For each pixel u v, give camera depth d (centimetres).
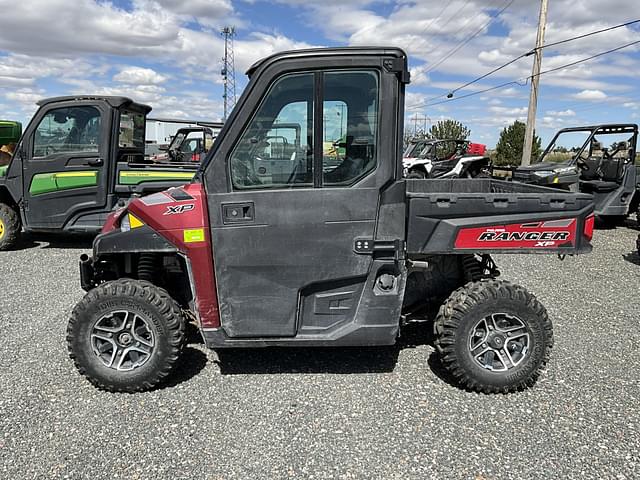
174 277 388
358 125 307
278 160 310
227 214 311
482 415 310
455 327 324
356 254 315
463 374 329
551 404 323
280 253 314
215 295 320
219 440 285
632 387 346
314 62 301
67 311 500
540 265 718
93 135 754
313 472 259
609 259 757
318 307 326
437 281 381
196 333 430
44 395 333
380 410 315
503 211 324
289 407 319
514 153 2669
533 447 279
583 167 1095
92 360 328
